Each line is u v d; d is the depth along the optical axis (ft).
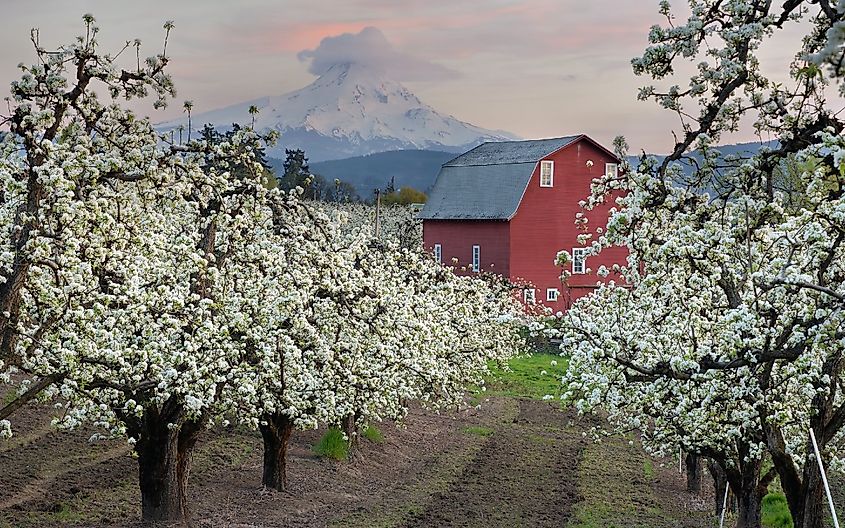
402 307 69.62
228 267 58.08
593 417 120.78
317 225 61.57
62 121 45.60
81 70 45.37
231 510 63.16
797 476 43.45
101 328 42.42
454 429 110.52
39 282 41.01
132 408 49.90
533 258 186.70
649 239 43.96
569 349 55.11
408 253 100.32
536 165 186.09
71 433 77.46
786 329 38.63
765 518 63.72
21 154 44.01
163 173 49.75
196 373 45.09
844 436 50.19
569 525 65.72
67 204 41.19
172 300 45.16
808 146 38.86
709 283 47.39
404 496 74.54
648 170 43.96
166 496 54.85
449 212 199.21
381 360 66.69
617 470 90.79
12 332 41.45
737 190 42.96
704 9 39.42
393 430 104.32
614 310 52.08
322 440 84.17
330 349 60.85
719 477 68.18
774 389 43.42
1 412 39.22
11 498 59.72
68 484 64.28
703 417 46.26
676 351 45.50
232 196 56.34
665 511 72.90
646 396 49.34
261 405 59.00
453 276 111.34
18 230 41.83
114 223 44.60
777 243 44.21
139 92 48.03
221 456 78.74
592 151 190.49
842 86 16.21
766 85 41.14
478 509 70.44
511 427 113.91
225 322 51.26
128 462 71.31
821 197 41.88
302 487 72.69
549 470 88.89
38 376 43.45
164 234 54.85
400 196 406.41
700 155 42.88
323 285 58.39
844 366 45.88
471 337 103.91
